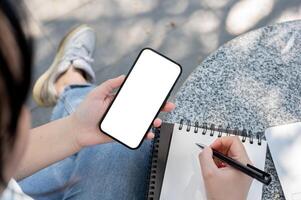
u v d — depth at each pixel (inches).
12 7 14.9
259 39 39.4
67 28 69.4
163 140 35.4
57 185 41.2
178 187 33.9
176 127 35.8
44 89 60.3
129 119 34.4
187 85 38.6
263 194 34.1
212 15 67.4
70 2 70.9
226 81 38.3
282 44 38.9
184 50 65.9
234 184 32.0
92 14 69.9
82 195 39.3
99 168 39.8
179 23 67.6
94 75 63.8
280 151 35.1
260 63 38.5
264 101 37.2
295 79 37.5
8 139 15.7
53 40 68.9
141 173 39.1
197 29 66.9
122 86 34.7
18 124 16.5
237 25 66.3
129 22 68.8
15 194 29.3
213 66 39.0
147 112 34.4
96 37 68.4
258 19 66.1
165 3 68.9
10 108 14.9
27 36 15.4
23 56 15.0
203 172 32.5
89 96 35.7
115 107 34.6
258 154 34.9
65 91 50.7
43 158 35.7
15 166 19.4
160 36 67.3
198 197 33.6
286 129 35.7
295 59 38.2
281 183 34.1
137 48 67.2
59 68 60.9
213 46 65.7
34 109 65.0
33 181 41.9
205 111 37.5
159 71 34.7
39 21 70.0
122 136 34.4
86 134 35.7
